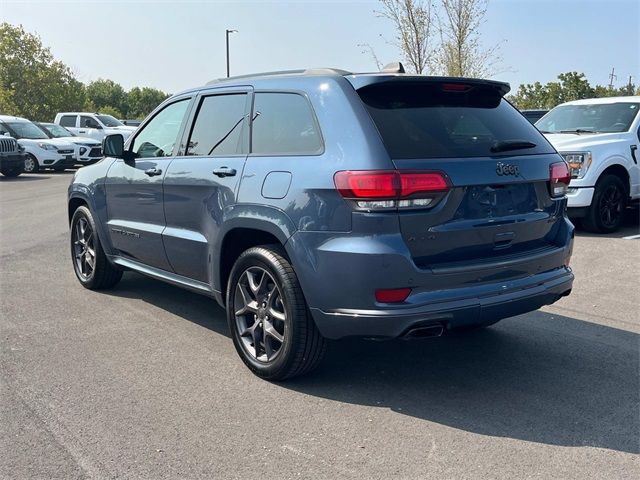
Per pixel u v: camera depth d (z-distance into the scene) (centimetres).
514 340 506
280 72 458
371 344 499
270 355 424
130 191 568
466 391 411
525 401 396
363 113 381
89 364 456
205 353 479
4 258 820
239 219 429
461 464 323
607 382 424
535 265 413
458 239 378
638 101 1001
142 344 498
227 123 474
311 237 380
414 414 379
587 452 334
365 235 361
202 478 312
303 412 382
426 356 473
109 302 615
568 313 573
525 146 422
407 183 358
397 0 1752
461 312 371
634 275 702
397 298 362
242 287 441
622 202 955
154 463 325
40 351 481
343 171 368
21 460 327
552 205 432
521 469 318
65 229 1052
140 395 405
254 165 429
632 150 947
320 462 326
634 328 532
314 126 401
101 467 321
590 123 1014
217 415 378
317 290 380
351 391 412
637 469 318
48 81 4594
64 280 703
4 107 4272
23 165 2109
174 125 535
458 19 1783
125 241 587
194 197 481
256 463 325
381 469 319
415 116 393
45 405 390
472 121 414
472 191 381
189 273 509
